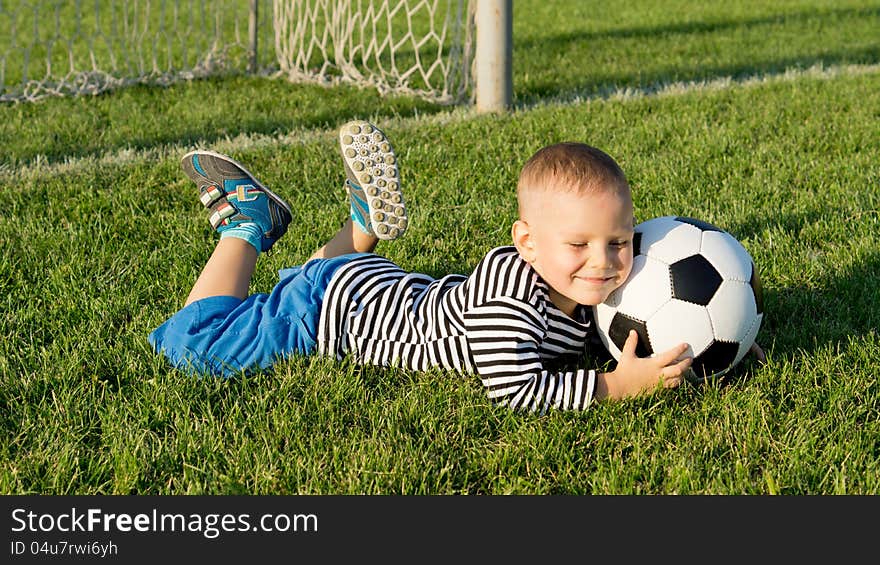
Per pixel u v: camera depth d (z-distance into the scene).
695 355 3.39
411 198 5.71
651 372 3.36
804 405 3.36
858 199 5.51
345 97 8.75
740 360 3.58
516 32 13.45
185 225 5.32
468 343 3.38
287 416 3.32
